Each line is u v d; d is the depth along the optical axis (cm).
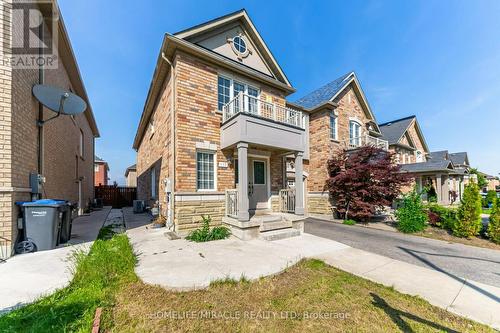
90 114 1440
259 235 648
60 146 845
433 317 268
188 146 684
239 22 872
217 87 768
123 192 1912
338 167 1123
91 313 249
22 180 492
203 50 711
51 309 242
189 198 671
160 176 969
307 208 1259
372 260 482
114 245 484
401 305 294
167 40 655
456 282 372
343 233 784
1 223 418
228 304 289
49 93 588
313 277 384
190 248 530
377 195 1009
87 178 1466
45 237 469
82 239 583
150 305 280
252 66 904
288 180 1139
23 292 289
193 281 336
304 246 573
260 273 378
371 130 1587
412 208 826
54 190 773
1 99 429
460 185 2262
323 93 1453
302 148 816
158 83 930
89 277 321
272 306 287
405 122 2197
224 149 764
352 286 350
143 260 435
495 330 244
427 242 657
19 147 479
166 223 801
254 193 871
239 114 662
